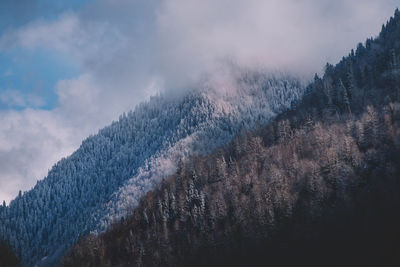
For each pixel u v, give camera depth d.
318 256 155.38
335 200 172.25
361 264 142.38
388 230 146.62
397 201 153.62
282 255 164.62
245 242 180.25
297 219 175.38
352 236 152.38
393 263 136.50
